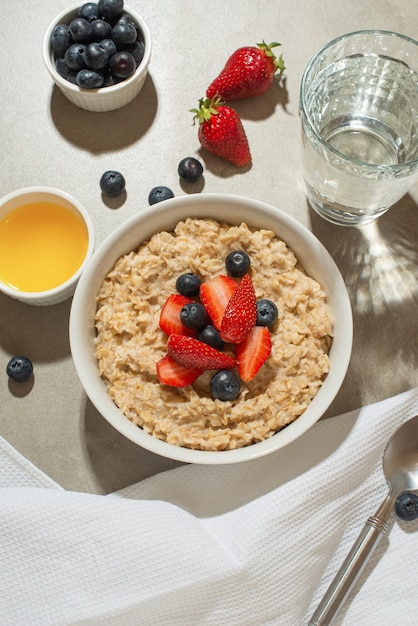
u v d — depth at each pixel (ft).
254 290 1.89
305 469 1.97
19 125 2.13
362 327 2.05
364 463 1.97
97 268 1.87
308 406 1.84
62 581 1.88
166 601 1.88
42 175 2.11
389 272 2.07
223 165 2.10
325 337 1.89
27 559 1.89
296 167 2.11
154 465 2.00
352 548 1.92
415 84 2.01
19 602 1.87
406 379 2.03
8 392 2.02
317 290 1.89
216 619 1.89
